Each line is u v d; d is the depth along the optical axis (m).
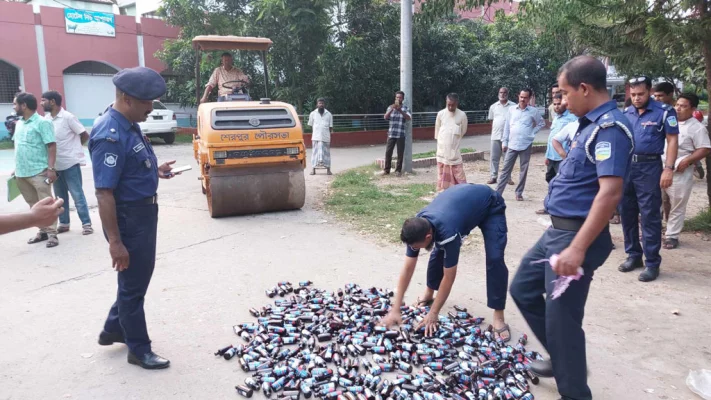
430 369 3.36
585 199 2.78
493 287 3.87
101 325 4.10
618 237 6.48
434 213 3.57
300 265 5.45
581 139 2.79
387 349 3.61
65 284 4.95
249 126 7.22
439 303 3.71
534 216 7.69
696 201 8.66
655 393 3.21
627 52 6.60
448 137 8.36
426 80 21.33
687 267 5.34
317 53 17.97
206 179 7.48
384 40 19.02
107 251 5.97
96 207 8.30
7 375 3.38
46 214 2.21
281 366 3.39
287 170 7.54
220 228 6.91
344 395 3.07
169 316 4.23
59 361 3.56
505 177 8.80
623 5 6.26
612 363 3.55
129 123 3.28
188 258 5.67
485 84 22.95
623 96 28.02
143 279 3.39
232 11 18.14
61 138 6.34
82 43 19.12
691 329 4.03
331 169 12.59
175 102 21.77
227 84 8.67
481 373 3.31
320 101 11.36
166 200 8.74
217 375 3.40
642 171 4.91
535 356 3.59
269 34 17.20
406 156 11.59
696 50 6.37
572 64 2.79
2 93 18.00
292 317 4.04
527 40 24.33
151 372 3.42
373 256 5.76
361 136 18.89
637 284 4.94
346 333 3.81
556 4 9.08
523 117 8.51
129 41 20.30
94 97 20.02
